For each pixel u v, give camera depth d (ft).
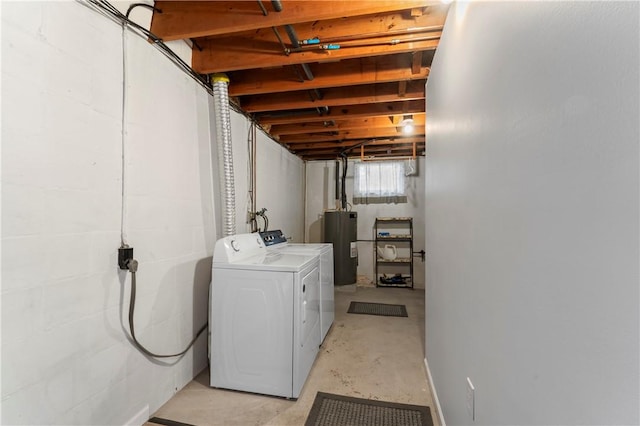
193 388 6.60
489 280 3.15
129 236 5.17
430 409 5.92
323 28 6.39
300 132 11.93
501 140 2.85
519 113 2.49
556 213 1.97
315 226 17.74
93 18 4.51
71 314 4.15
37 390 3.72
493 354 3.03
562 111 1.90
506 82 2.73
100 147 4.63
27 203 3.61
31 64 3.65
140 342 5.41
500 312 2.87
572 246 1.81
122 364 5.01
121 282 4.99
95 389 4.51
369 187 16.78
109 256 4.77
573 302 1.79
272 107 9.31
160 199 5.95
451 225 4.74
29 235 3.63
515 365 2.55
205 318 7.45
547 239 2.08
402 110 10.02
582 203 1.72
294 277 6.28
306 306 6.85
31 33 3.64
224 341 6.57
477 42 3.51
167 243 6.15
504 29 2.77
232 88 8.23
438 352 5.80
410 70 7.34
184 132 6.73
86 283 4.37
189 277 6.86
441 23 5.83
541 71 2.15
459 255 4.27
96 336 4.53
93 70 4.51
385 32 6.06
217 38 7.00
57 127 3.96
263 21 5.49
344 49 6.44
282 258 7.53
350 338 9.40
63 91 4.05
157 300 5.85
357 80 7.61
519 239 2.49
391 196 16.89
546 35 2.08
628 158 1.39
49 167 3.86
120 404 4.97
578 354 1.75
